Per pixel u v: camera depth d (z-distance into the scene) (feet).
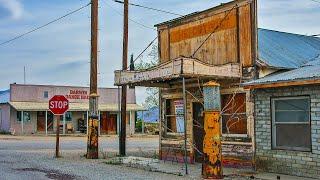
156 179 41.19
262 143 47.14
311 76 40.14
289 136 44.88
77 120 154.51
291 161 44.06
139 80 52.26
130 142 114.32
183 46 59.26
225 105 52.42
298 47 56.90
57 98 63.87
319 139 41.60
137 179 41.11
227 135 51.06
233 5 51.57
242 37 50.44
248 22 49.80
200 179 41.39
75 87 155.12
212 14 54.75
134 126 160.35
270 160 46.14
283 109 45.57
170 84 59.00
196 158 56.29
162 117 61.67
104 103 159.12
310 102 42.57
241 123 50.29
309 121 42.93
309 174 42.37
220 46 53.42
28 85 148.46
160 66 48.32
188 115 57.06
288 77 42.93
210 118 41.22
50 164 53.67
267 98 46.80
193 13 56.85
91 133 61.52
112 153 70.74
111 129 157.99
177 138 59.00
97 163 55.21
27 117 147.02
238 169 48.47
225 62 52.54
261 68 48.88
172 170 47.88
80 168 49.70
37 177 41.81
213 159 40.96
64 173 45.14
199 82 52.24
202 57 55.93
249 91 48.65
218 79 50.06
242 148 49.21
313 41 61.87
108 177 42.37
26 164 53.47
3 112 151.12
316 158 41.75
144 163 55.26
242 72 49.90
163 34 62.80
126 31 65.77
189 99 56.90
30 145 94.53
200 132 55.67
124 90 65.36
